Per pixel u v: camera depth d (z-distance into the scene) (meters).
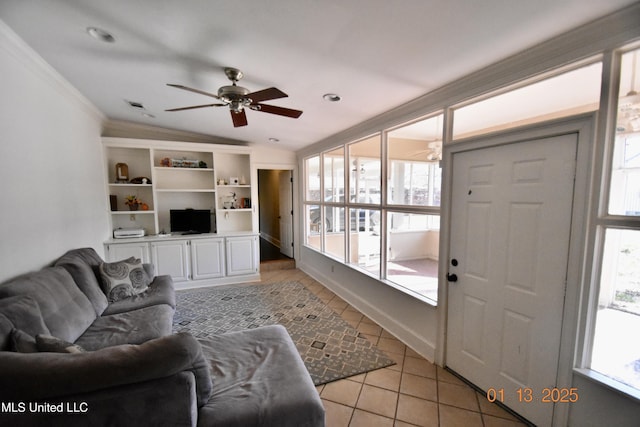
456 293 2.28
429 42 1.66
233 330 3.07
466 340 2.21
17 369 1.05
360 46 1.79
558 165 1.58
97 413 1.11
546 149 1.64
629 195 1.38
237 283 4.72
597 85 1.51
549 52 1.57
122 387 1.14
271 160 5.48
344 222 3.98
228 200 5.09
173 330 3.06
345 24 1.59
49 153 2.51
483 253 2.04
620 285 1.43
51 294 1.92
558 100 1.69
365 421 1.83
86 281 2.44
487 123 2.09
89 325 2.16
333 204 4.33
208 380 1.35
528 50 1.64
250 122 3.83
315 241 5.23
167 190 4.45
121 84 2.80
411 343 2.71
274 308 3.66
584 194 1.48
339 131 3.84
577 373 1.53
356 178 3.80
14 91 2.03
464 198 2.18
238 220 5.21
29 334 1.55
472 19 1.42
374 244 3.48
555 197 1.61
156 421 1.18
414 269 3.02
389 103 2.67
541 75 1.66
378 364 2.44
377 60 1.94
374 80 2.23
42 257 2.35
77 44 2.06
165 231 4.71
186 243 4.36
